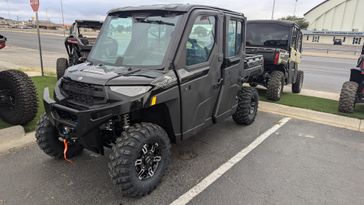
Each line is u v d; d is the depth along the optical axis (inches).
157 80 122.2
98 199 124.6
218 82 165.3
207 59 153.7
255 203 124.1
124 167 116.2
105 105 115.3
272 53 292.4
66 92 131.8
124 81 118.4
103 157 161.3
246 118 212.7
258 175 147.2
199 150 175.0
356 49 1247.5
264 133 206.4
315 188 136.6
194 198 126.9
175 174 145.9
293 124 228.2
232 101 190.9
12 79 184.2
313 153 175.3
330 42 1936.5
